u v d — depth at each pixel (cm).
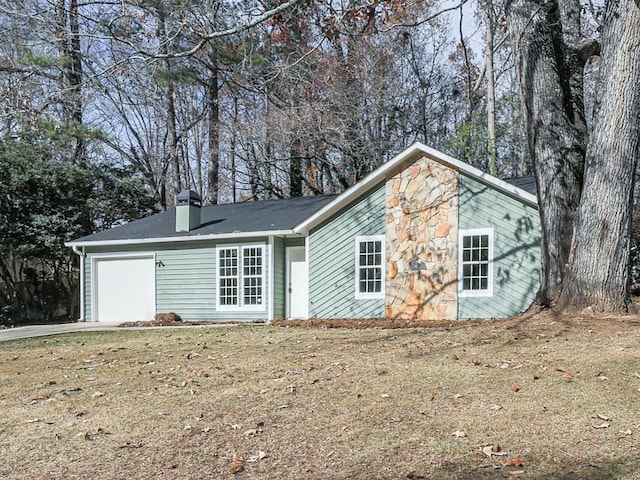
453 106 2798
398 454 461
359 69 2464
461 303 1434
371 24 1178
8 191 2134
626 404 560
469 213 1445
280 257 1708
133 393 701
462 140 2528
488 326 1112
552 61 1149
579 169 1134
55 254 2183
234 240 1720
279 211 1852
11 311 2159
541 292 1167
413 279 1485
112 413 613
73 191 2333
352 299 1552
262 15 1132
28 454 497
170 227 1861
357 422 547
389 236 1518
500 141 2736
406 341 1010
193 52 1148
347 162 2550
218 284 1734
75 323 1836
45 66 1916
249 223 1758
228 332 1341
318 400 628
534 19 1137
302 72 2270
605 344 837
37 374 861
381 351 914
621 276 1045
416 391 644
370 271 1544
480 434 498
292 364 838
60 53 2031
